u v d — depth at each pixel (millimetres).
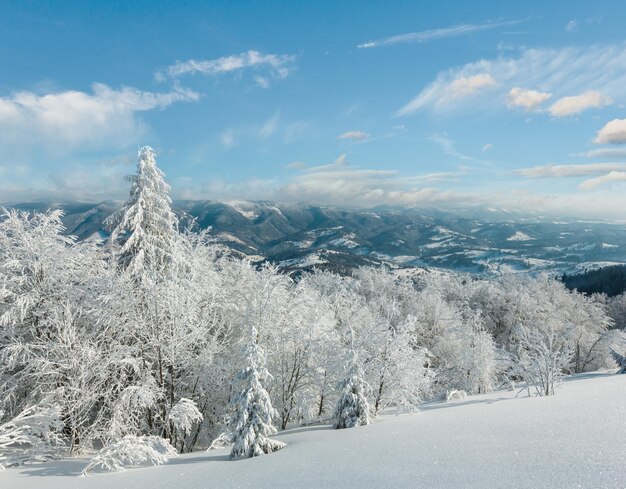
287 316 21047
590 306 49094
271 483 6480
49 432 13586
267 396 11195
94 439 16906
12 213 16875
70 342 14953
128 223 18719
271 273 20922
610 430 6289
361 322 33719
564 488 3943
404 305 46562
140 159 18984
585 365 45781
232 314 21781
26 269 17234
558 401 11086
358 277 58594
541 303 47438
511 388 24422
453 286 57000
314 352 20750
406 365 18656
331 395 21297
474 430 8078
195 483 7727
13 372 17406
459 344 36906
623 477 4023
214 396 18891
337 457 7656
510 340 44531
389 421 12977
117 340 17156
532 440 6312
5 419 15688
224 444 14633
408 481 5074
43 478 10164
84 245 19078
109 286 16719
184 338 17422
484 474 4816
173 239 19984
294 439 12203
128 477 9422
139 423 16766
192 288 18547
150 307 16969
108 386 16469
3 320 15156
